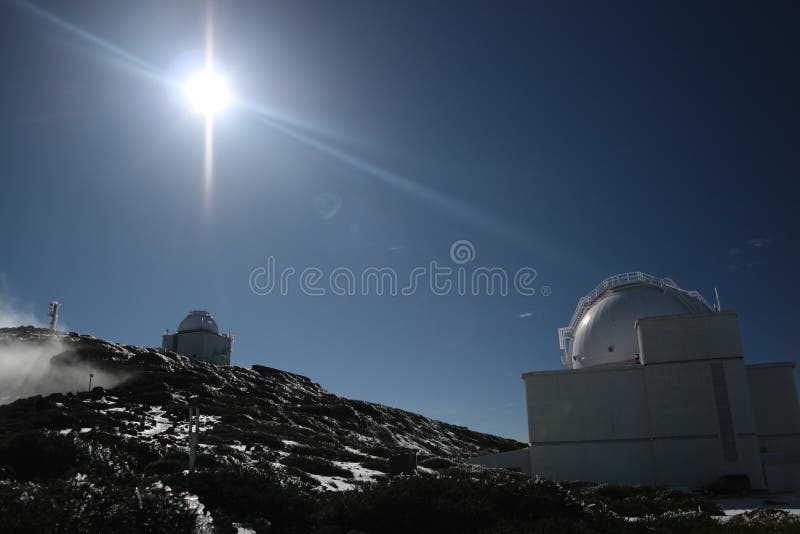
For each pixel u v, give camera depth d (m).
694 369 37.91
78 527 11.11
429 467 39.72
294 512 16.36
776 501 29.23
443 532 15.20
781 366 42.16
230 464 24.62
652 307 43.41
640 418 38.34
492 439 81.44
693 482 36.19
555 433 39.59
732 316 38.06
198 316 84.25
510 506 16.84
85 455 18.30
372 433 58.75
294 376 82.62
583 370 40.09
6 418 36.12
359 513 15.84
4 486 12.38
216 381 59.84
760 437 41.22
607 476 37.97
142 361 60.72
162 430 36.44
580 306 49.25
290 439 40.03
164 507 12.86
